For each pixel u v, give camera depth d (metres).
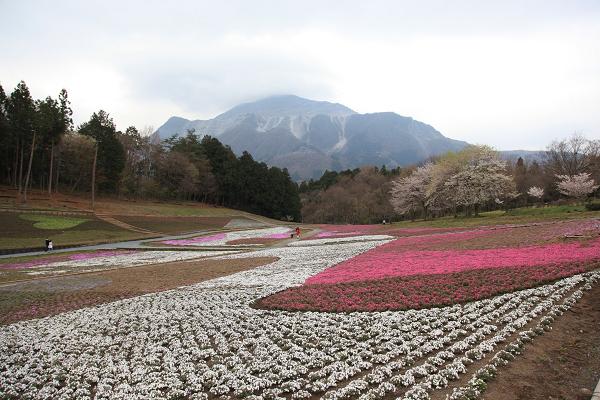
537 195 77.88
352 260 28.80
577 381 8.99
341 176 161.25
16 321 18.06
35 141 74.94
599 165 81.25
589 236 25.02
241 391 9.70
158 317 17.05
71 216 68.12
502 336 11.42
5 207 64.12
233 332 14.45
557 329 11.94
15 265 35.41
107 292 23.19
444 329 12.91
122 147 97.94
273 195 128.25
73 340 14.72
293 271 26.53
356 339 12.86
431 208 79.94
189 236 62.94
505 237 31.20
